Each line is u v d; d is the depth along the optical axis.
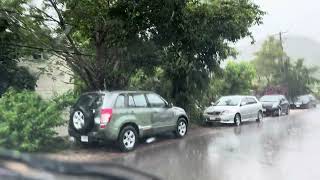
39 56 17.17
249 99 22.50
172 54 16.67
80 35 17.38
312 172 9.48
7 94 12.40
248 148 13.02
